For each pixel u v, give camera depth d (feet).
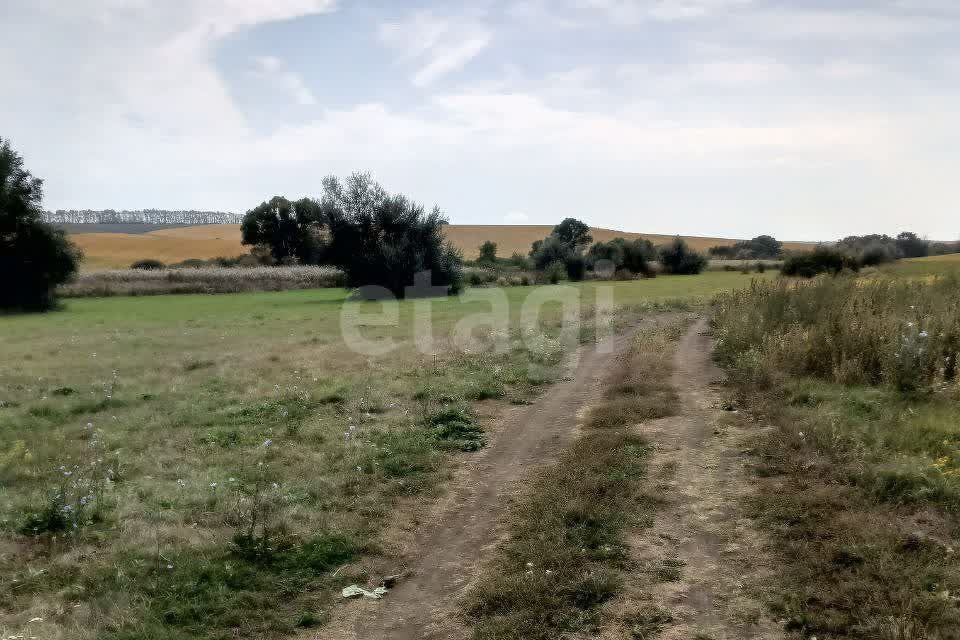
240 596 16.98
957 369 27.02
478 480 24.82
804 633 13.04
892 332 30.40
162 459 27.84
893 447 20.25
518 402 36.01
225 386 42.60
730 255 318.86
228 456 28.07
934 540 15.10
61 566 18.54
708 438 24.76
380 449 28.09
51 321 96.22
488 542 19.43
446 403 35.65
